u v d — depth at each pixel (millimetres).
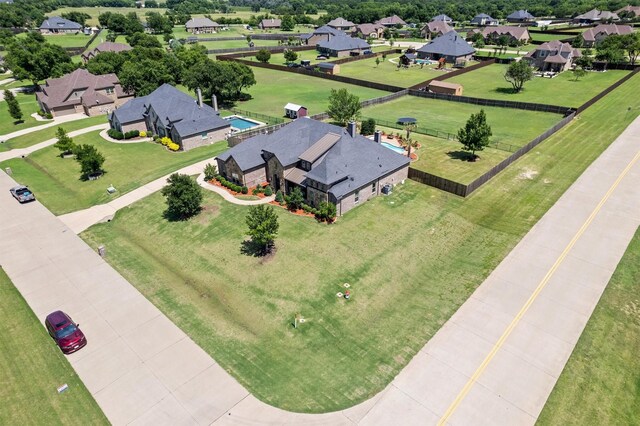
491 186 49656
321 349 29359
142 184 53469
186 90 99688
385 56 135750
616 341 28891
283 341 30156
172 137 65500
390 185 49062
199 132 64500
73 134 72500
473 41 153125
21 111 87125
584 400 24984
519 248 38781
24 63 100125
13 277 37219
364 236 40906
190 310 33281
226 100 89250
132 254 40875
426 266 37469
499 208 45375
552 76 104750
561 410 24453
